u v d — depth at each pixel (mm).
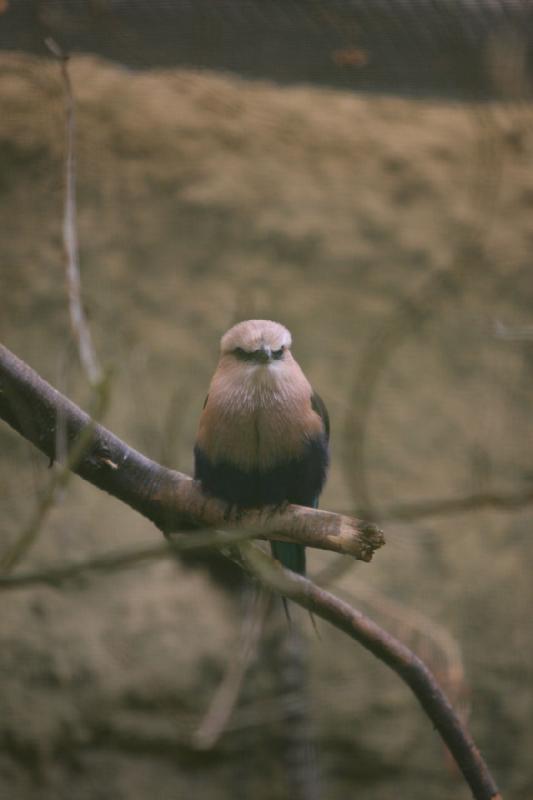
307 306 13891
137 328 13547
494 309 14164
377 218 14289
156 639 12688
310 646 12680
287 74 14281
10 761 12453
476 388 13898
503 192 14461
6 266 13602
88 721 12484
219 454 6648
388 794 12633
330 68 13969
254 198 14234
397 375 13781
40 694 12508
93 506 13008
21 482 12875
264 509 6629
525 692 12914
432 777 12680
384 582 12906
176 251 13969
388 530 13102
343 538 5176
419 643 9617
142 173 14172
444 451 13617
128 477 5184
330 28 13391
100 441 5051
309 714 12523
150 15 13398
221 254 14031
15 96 13922
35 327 13414
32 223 13781
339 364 13711
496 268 14305
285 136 14531
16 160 13875
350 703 12656
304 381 6848
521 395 13945
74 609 12734
